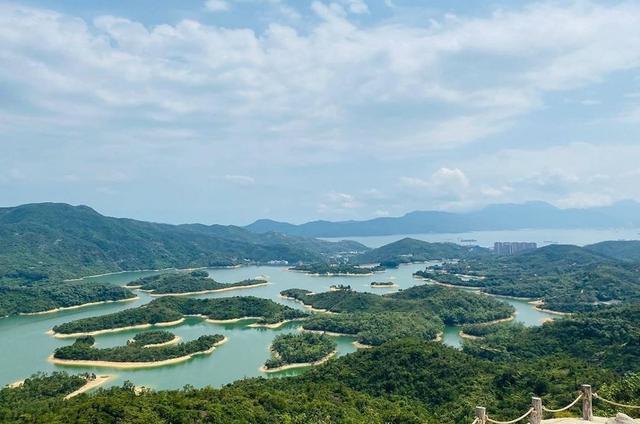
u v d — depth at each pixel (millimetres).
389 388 148500
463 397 135125
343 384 149625
